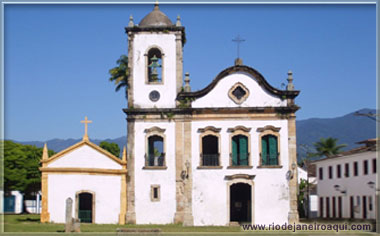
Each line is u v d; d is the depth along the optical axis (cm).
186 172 4128
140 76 4316
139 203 4116
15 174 5962
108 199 4094
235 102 4191
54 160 4062
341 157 5091
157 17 4447
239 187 4388
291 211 4050
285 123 4150
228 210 4084
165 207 4109
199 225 4062
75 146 4097
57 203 4016
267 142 4156
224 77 4228
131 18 4388
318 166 5694
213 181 4112
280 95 4181
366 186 4550
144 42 4356
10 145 6084
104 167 4122
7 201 6700
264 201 4072
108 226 3797
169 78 4303
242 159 4131
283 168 4103
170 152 4169
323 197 5522
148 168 4147
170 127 4200
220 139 4153
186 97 4219
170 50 4344
